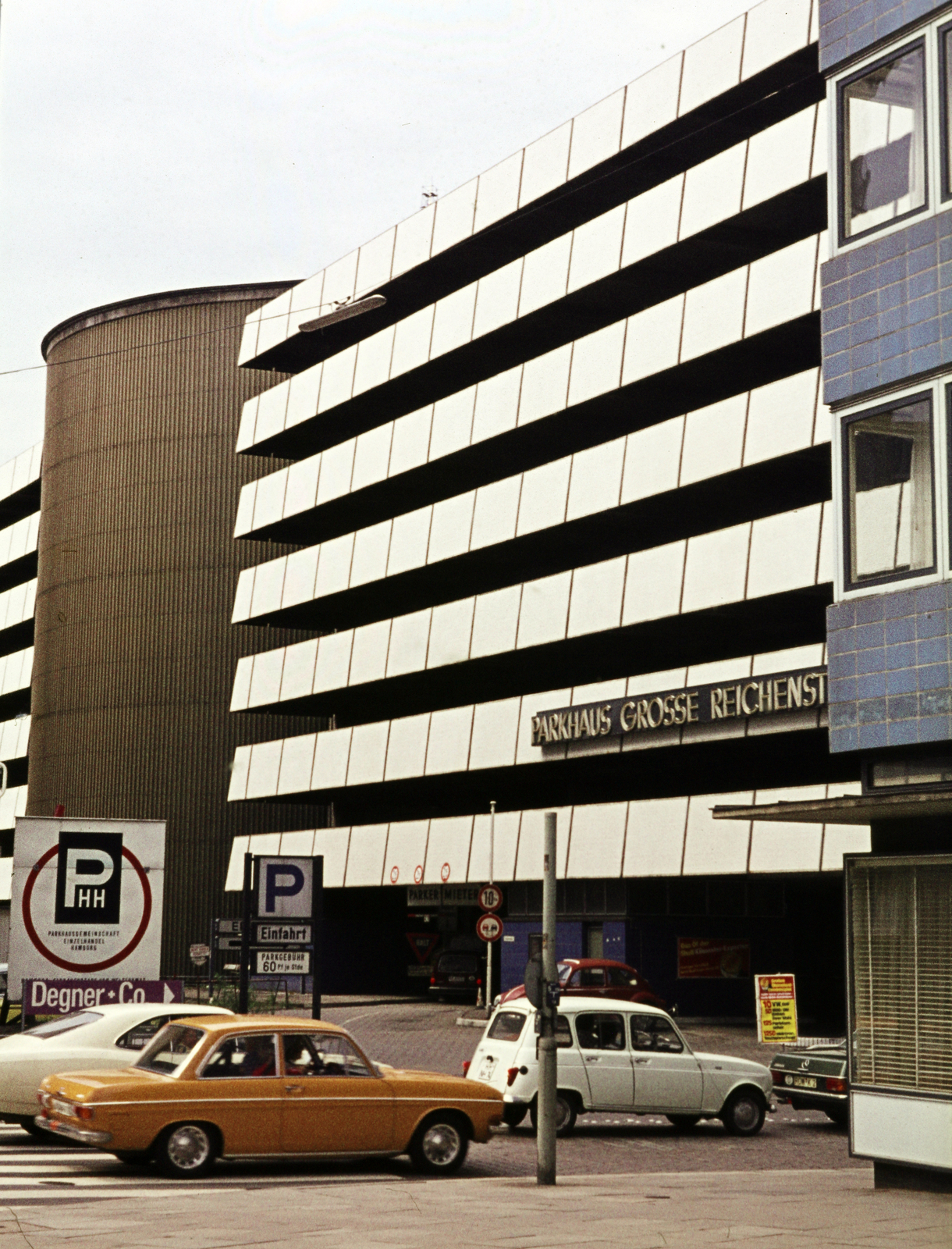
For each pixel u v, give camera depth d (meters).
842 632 14.88
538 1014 15.18
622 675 41.38
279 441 51.59
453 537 41.47
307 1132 15.20
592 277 37.56
